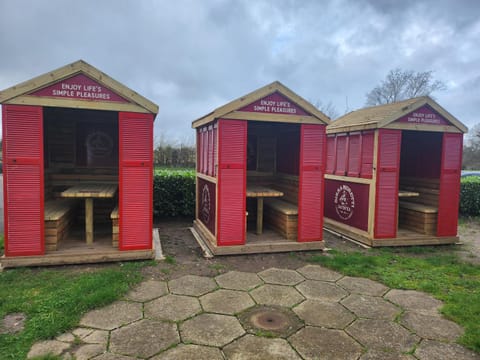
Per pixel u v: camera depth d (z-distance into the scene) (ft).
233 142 19.15
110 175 23.86
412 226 24.67
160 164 54.85
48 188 22.49
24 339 10.35
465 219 33.35
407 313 12.78
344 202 25.31
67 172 23.30
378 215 21.97
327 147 27.71
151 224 18.07
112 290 13.76
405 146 27.48
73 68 16.19
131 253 17.80
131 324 11.55
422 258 19.90
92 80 16.55
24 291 13.69
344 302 13.67
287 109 19.76
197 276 16.22
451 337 11.11
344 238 24.31
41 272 15.99
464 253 21.25
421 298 14.12
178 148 55.57
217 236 19.33
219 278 16.03
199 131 25.95
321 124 20.31
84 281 14.70
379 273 16.99
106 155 23.72
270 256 19.60
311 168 20.45
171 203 30.09
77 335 10.77
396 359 9.91
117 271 16.07
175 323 11.70
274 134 27.40
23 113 15.92
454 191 23.25
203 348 10.25
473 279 16.46
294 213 20.95
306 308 13.10
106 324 11.50
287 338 10.93
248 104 19.13
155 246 21.08
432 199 24.62
